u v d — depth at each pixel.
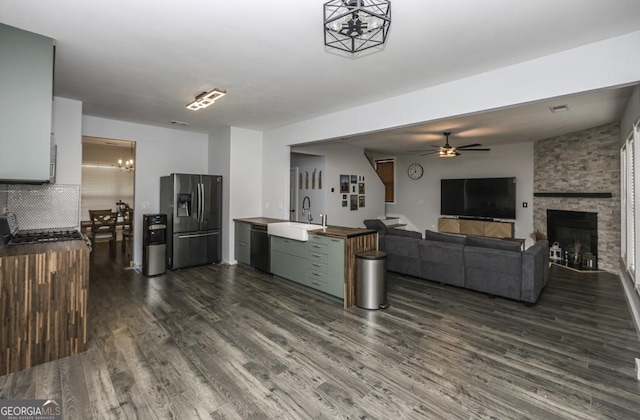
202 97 3.74
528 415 1.89
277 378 2.25
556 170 6.30
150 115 4.80
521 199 7.12
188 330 3.02
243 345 2.73
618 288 4.46
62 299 2.48
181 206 5.25
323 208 7.21
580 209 5.81
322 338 2.89
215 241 5.70
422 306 3.74
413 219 9.15
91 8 2.04
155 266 4.93
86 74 3.17
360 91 3.63
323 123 4.76
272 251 4.84
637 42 2.30
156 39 2.46
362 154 8.17
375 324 3.21
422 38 2.40
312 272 4.16
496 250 4.00
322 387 2.15
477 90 3.11
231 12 2.08
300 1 1.96
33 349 2.37
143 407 1.93
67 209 3.94
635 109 3.21
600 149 5.39
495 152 7.53
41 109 2.38
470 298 4.04
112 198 8.36
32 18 2.16
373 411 1.92
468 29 2.27
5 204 3.55
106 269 5.35
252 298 3.95
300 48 2.59
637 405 1.98
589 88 2.49
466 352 2.65
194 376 2.26
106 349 2.63
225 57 2.77
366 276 3.62
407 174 9.27
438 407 1.96
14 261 2.30
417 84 3.39
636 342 2.82
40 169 2.38
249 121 5.19
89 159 7.99
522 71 2.83
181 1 1.96
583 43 2.48
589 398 2.05
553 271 5.48
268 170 5.91
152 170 5.61
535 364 2.46
